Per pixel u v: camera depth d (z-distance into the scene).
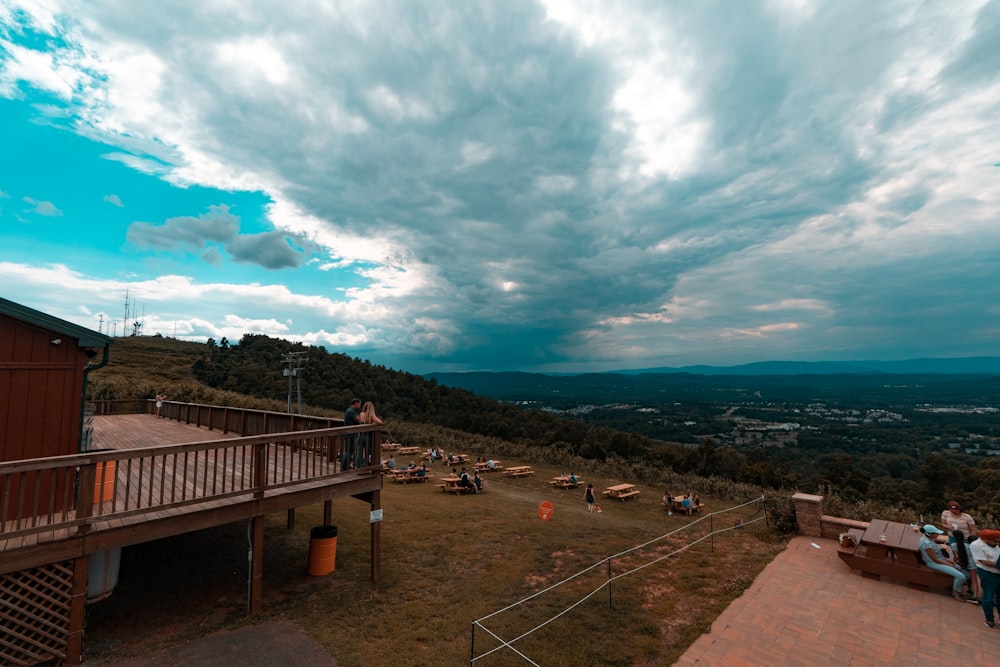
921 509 33.69
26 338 7.38
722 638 6.97
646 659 6.78
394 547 11.63
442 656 6.98
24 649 6.10
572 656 6.90
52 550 6.21
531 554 11.42
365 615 8.20
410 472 23.09
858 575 8.95
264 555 10.85
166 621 7.81
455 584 9.55
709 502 20.31
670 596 8.74
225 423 15.62
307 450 8.95
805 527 11.42
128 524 6.85
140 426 17.55
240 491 7.89
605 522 15.16
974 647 6.49
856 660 6.30
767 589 8.45
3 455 7.12
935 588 8.20
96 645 7.00
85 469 6.46
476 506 16.88
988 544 7.07
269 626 7.72
